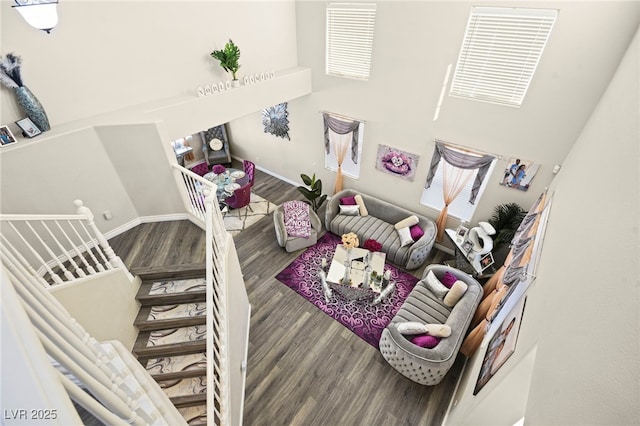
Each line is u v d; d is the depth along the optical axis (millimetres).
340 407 3779
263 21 5797
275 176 9258
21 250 3645
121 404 1291
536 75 4094
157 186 4562
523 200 4945
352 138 6727
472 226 5812
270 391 3922
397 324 4133
